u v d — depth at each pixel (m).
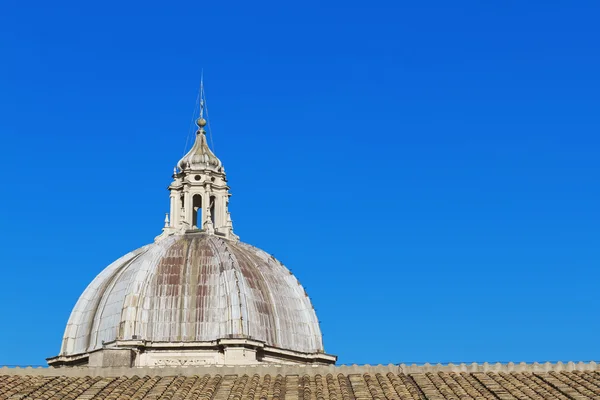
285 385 60.72
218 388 60.38
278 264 96.94
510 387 58.88
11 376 62.28
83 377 62.53
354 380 61.19
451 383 59.88
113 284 92.56
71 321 92.62
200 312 88.94
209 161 100.56
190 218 98.88
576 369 62.12
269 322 90.44
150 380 61.94
